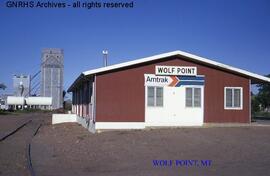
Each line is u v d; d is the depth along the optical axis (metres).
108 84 24.16
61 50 108.31
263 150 15.17
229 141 17.95
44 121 46.69
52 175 11.26
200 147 16.34
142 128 24.36
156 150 15.88
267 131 22.23
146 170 11.72
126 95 24.31
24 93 119.56
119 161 13.54
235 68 25.59
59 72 107.62
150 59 24.31
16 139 23.22
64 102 94.62
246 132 21.69
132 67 24.47
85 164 13.16
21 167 12.96
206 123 25.38
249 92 26.06
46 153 16.30
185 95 25.17
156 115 24.69
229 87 25.84
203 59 24.97
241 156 13.91
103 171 11.76
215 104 25.59
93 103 24.56
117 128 24.12
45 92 107.06
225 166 12.07
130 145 17.53
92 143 19.05
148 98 24.62
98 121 23.97
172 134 21.05
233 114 25.83
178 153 14.98
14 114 74.25
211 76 25.62
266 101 69.62
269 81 26.45
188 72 25.25
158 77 24.81
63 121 41.47
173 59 25.08
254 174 10.72
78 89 40.12
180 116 25.05
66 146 18.66
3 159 14.84
